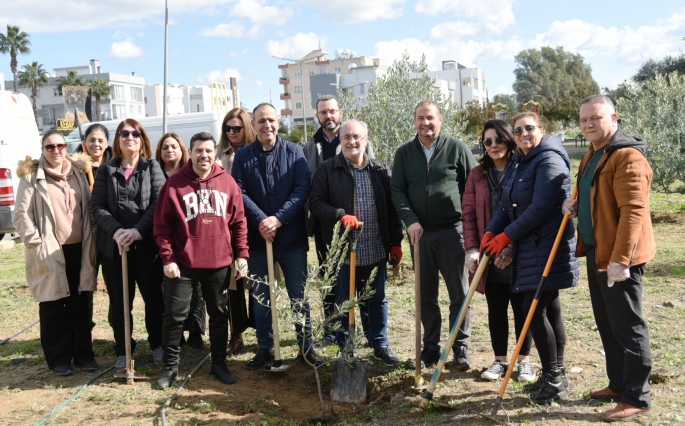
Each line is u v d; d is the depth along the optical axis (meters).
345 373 4.73
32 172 4.94
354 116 9.89
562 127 64.62
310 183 5.25
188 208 4.70
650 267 8.57
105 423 4.18
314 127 40.88
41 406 4.48
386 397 4.65
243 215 4.96
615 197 3.67
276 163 5.15
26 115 13.53
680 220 12.88
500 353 4.77
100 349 5.90
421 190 4.93
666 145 13.38
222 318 4.97
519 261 4.20
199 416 4.31
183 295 4.78
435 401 4.18
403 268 8.98
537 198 4.07
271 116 5.06
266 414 4.43
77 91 26.25
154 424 4.16
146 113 95.06
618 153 3.64
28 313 7.61
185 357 5.57
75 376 5.09
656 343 5.18
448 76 88.44
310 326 4.77
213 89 108.44
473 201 4.71
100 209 4.96
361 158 5.11
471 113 42.50
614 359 4.02
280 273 5.83
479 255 4.54
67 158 5.19
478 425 3.84
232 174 5.20
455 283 4.97
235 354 5.71
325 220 5.03
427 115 4.84
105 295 8.38
